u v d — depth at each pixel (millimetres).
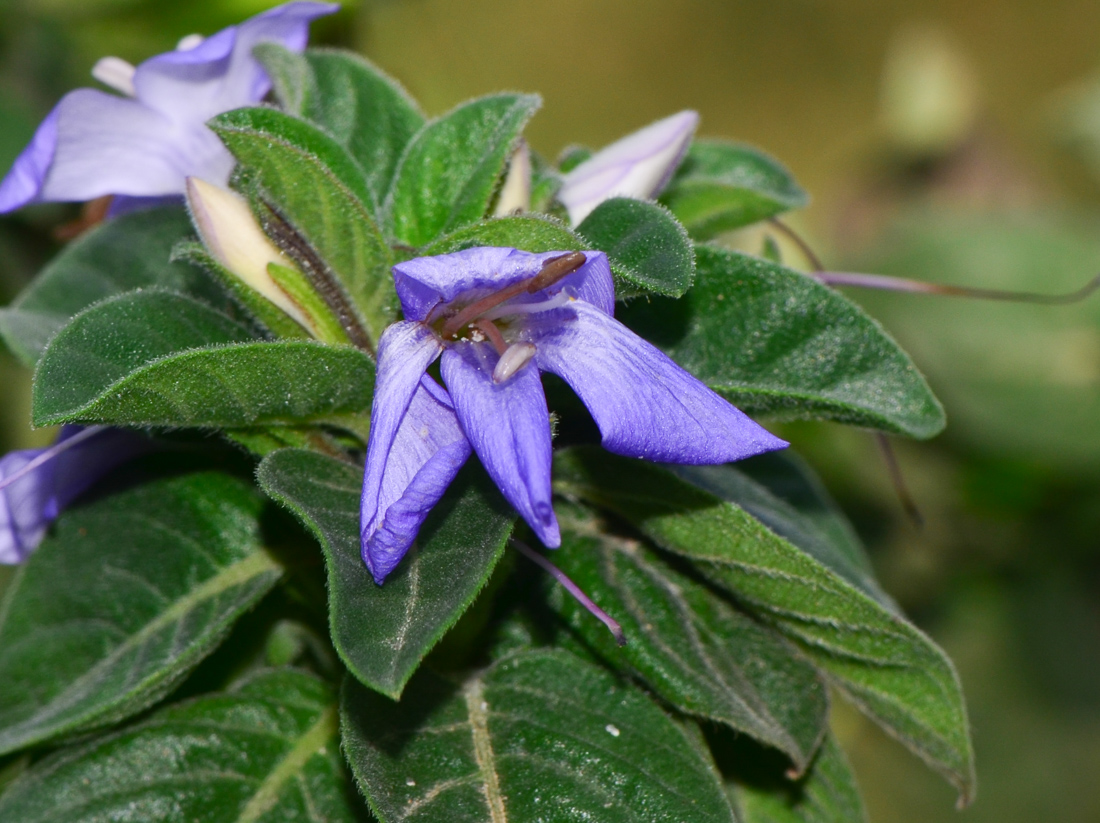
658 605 368
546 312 342
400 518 330
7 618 372
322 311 358
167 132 374
